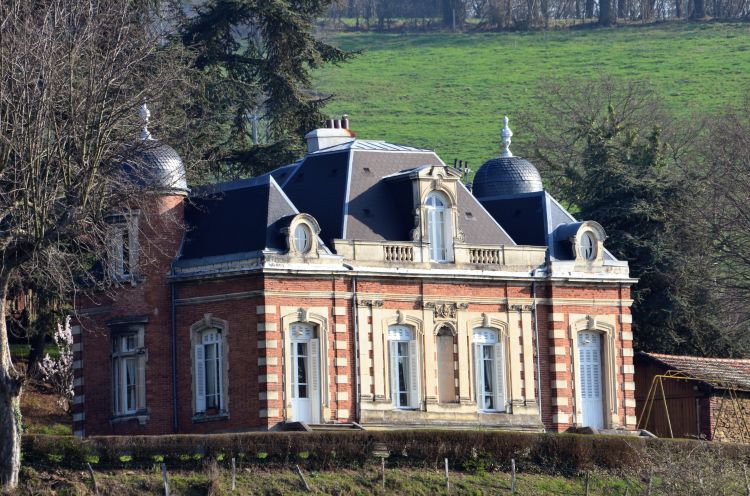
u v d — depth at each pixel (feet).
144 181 593.01
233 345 585.22
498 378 634.84
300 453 518.78
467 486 531.91
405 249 614.75
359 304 601.62
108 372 609.01
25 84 512.63
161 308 599.57
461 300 627.05
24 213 504.84
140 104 563.48
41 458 495.82
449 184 629.10
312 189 631.56
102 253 597.93
